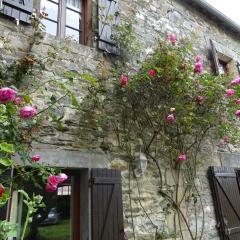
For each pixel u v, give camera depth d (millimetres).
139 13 4492
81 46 3631
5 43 3018
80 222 3154
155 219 3602
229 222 4363
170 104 3971
